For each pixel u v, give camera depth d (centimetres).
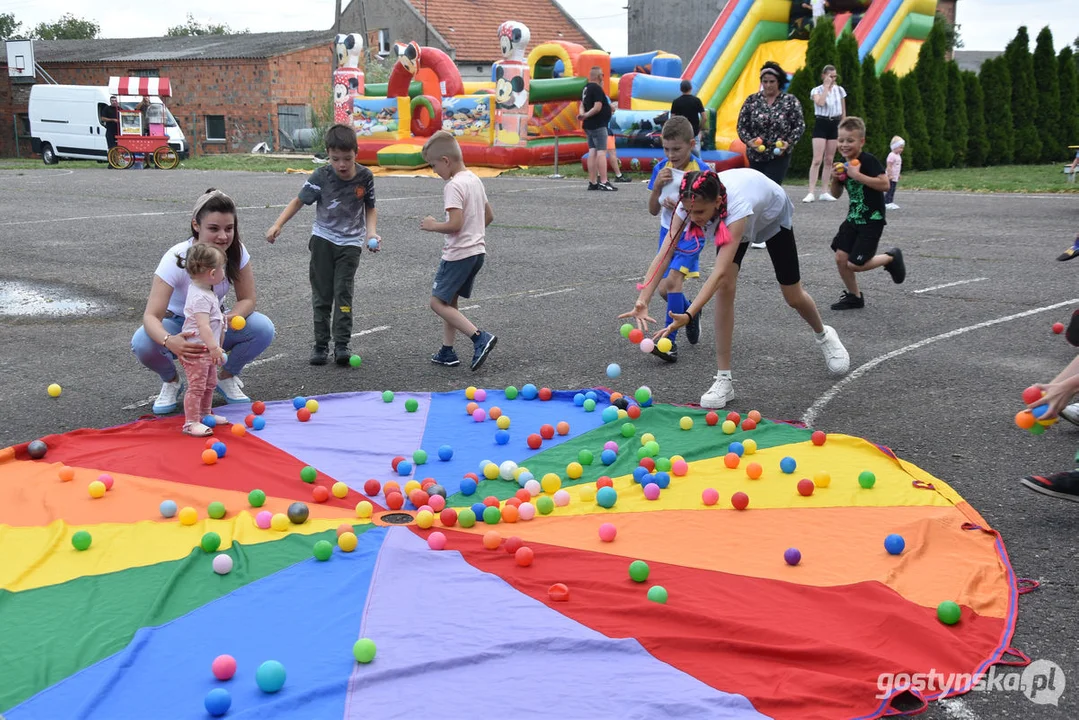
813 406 629
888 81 2222
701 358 744
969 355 730
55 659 337
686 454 545
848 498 481
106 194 1988
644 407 627
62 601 381
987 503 479
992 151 2530
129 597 384
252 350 638
